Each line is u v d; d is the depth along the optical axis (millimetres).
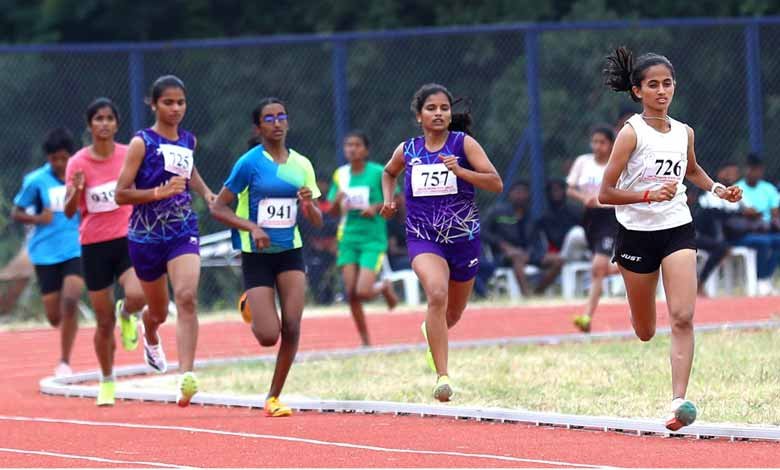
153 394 27453
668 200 19375
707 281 47406
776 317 36875
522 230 48938
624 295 47469
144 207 24141
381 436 21469
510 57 52875
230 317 45938
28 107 53281
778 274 50594
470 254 22812
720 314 39844
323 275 48688
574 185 35031
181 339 23828
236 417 24453
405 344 36625
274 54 53469
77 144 53094
